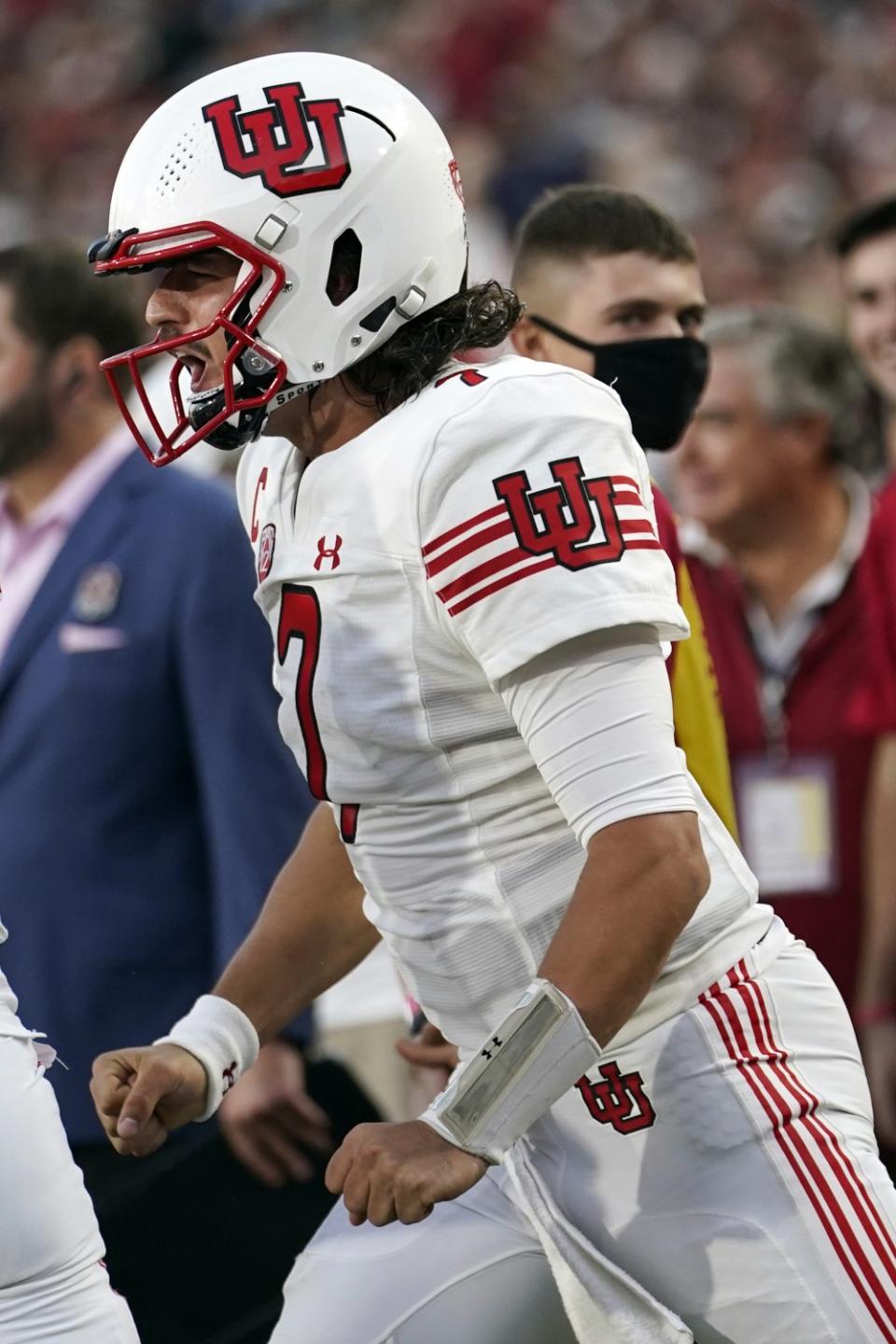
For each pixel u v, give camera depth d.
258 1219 11.16
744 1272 7.48
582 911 6.98
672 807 7.03
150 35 52.69
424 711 7.49
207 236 7.43
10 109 52.06
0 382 12.45
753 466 14.03
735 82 47.03
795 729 14.12
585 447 7.19
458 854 7.70
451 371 7.70
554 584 7.00
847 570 14.12
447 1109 7.02
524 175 42.47
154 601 11.94
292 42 51.31
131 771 11.94
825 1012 7.92
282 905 8.95
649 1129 7.57
